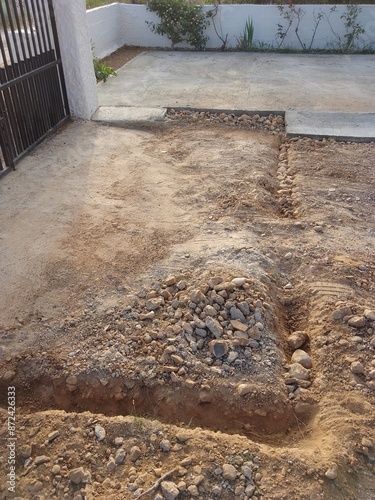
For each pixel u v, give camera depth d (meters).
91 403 2.72
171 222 4.26
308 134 6.04
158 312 3.17
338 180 5.03
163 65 9.76
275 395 2.65
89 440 2.35
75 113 6.66
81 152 5.71
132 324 3.07
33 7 5.56
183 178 5.09
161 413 2.66
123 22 11.44
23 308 3.26
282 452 2.30
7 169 5.13
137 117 6.68
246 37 11.11
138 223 4.25
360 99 7.40
